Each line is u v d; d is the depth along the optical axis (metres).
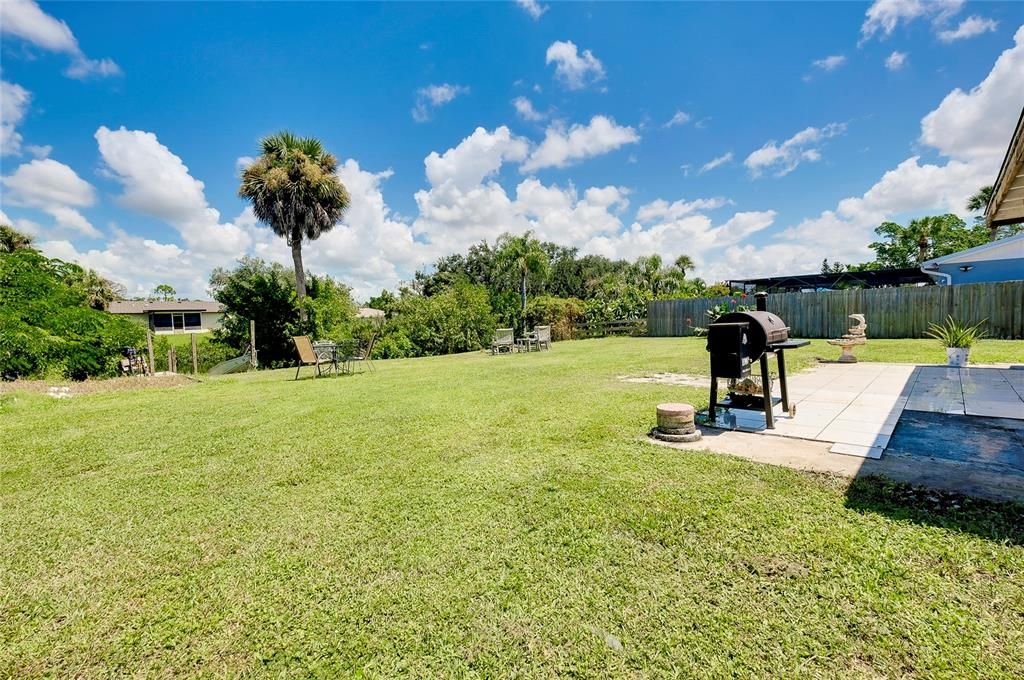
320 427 4.88
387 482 3.17
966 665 1.37
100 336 11.81
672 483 2.89
